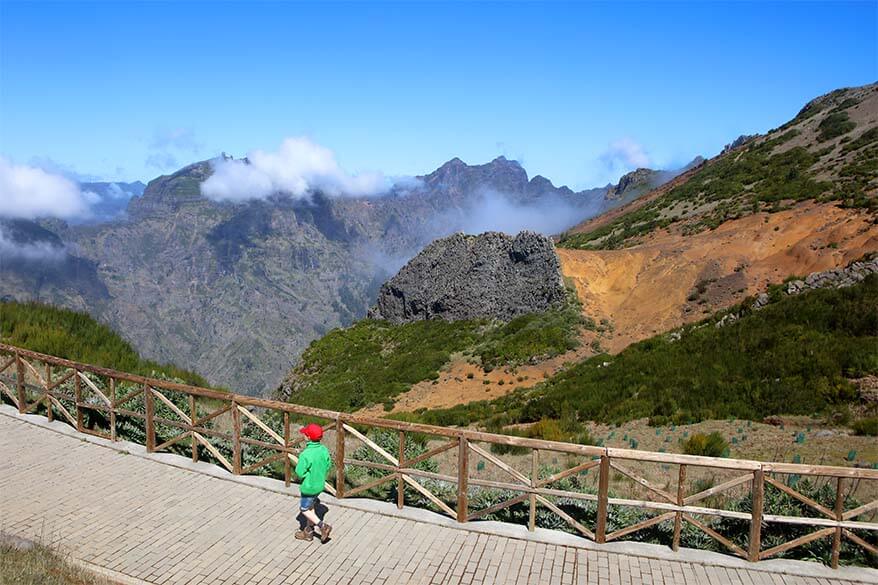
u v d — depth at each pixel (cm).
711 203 5344
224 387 1939
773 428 1583
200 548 773
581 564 744
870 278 2366
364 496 1010
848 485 1098
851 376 1756
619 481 1255
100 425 1237
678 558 755
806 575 722
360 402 3309
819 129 6356
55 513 858
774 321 2345
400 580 708
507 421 2225
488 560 752
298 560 749
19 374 1262
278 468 1127
